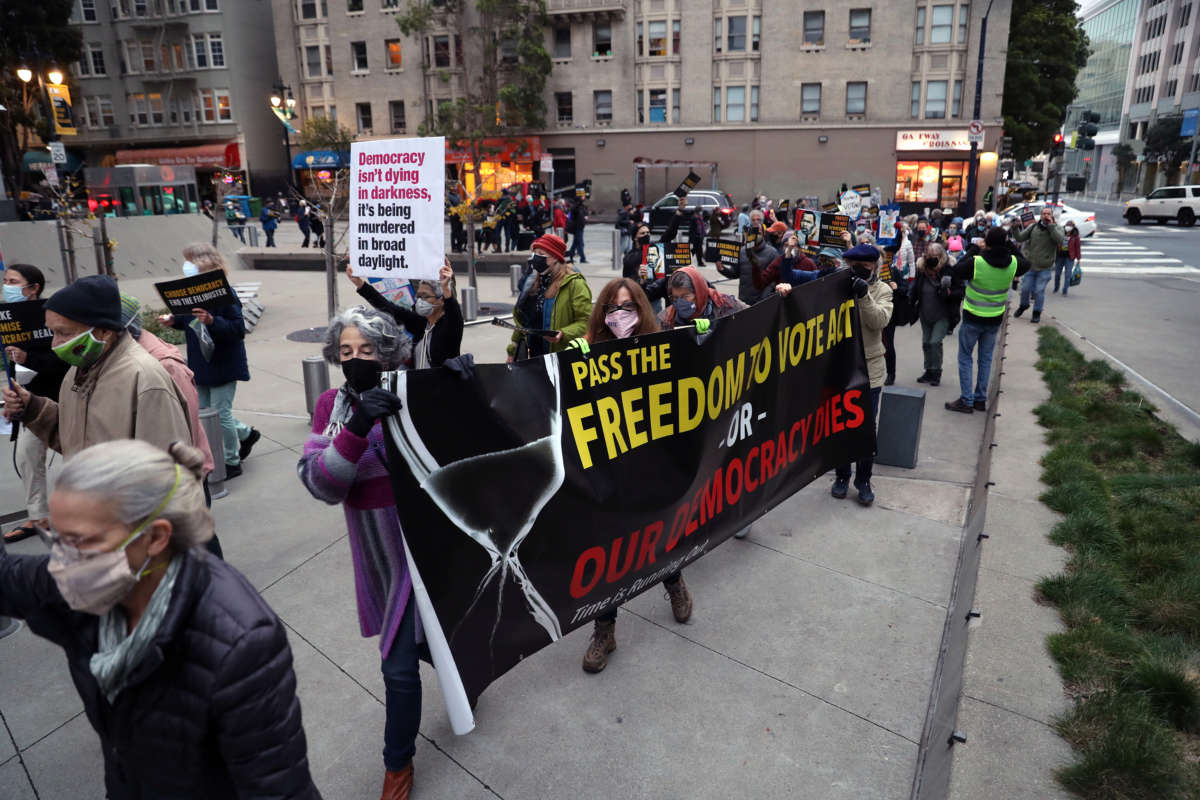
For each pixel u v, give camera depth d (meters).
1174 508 4.57
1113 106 94.69
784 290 4.17
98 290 2.67
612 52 38.94
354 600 4.05
